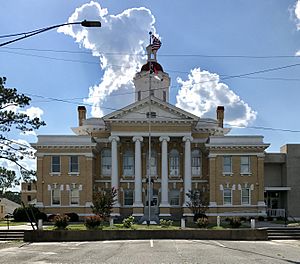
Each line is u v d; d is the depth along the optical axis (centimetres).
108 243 3312
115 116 5806
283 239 3719
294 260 2289
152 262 2183
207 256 2433
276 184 6281
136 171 5806
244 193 5766
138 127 5831
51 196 5694
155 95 6744
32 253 2667
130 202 5997
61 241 3553
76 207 5672
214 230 3688
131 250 2761
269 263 2150
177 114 5825
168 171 6044
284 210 5672
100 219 3950
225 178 5762
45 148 5728
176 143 6091
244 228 3941
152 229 3753
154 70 5881
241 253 2602
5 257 2470
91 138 5816
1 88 3197
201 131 6147
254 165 5797
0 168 3397
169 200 6003
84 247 3019
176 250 2745
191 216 5700
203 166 6066
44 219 5347
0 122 3238
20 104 3303
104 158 6084
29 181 3509
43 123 3362
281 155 6169
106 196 4819
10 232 3897
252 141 5809
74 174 5719
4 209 8331
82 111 6831
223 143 5781
